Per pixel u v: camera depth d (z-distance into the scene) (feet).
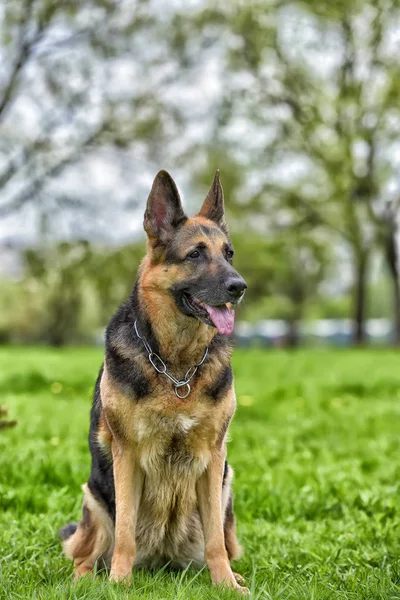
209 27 75.66
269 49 104.58
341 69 110.63
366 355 83.97
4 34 69.26
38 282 73.00
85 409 37.93
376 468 26.45
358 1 103.19
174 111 76.23
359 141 109.81
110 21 71.82
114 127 74.79
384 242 116.57
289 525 19.67
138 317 15.35
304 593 12.98
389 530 18.16
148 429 14.85
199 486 15.48
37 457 24.77
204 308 15.05
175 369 14.89
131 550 14.74
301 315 197.47
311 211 115.14
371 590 13.50
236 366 65.92
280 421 36.76
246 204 113.19
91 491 16.15
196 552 16.14
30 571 15.29
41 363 65.51
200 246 15.52
